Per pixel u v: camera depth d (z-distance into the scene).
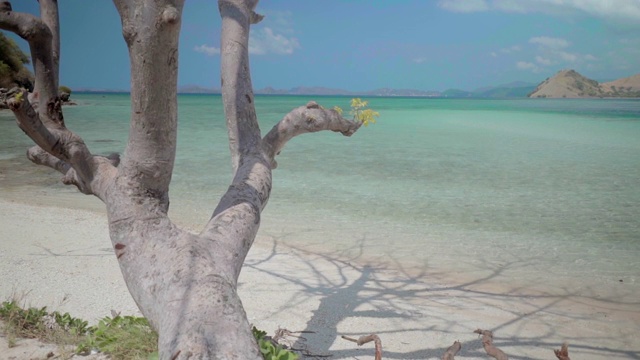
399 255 7.45
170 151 2.63
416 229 8.90
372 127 33.91
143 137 2.56
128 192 2.63
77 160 2.87
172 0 2.23
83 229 8.41
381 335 4.67
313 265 6.95
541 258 7.34
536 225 9.17
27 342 3.94
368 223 9.27
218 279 2.23
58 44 3.27
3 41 54.47
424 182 13.52
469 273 6.71
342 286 6.12
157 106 2.47
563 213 10.11
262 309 5.28
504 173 14.99
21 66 56.53
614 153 19.61
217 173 14.72
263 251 7.55
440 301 5.70
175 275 2.25
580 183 13.48
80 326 4.35
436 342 4.56
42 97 3.03
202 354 1.88
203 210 10.15
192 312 2.05
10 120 36.50
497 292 6.05
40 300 5.30
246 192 2.84
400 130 31.17
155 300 2.25
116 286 5.80
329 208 10.40
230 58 3.39
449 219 9.59
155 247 2.47
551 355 4.41
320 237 8.33
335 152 20.00
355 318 5.09
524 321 5.20
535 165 16.58
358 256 7.39
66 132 2.91
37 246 7.34
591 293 6.06
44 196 11.38
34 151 3.36
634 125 35.16
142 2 2.24
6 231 8.10
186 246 2.39
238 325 2.04
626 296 5.98
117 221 2.58
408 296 5.82
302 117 3.46
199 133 28.02
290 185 12.97
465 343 4.56
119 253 2.52
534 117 47.00
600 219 9.66
